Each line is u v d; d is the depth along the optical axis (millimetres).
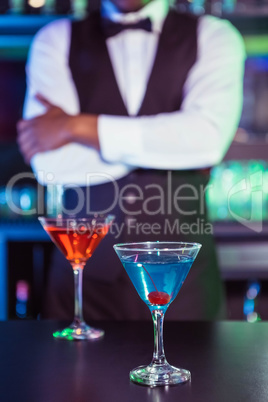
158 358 859
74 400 729
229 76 2305
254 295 3207
